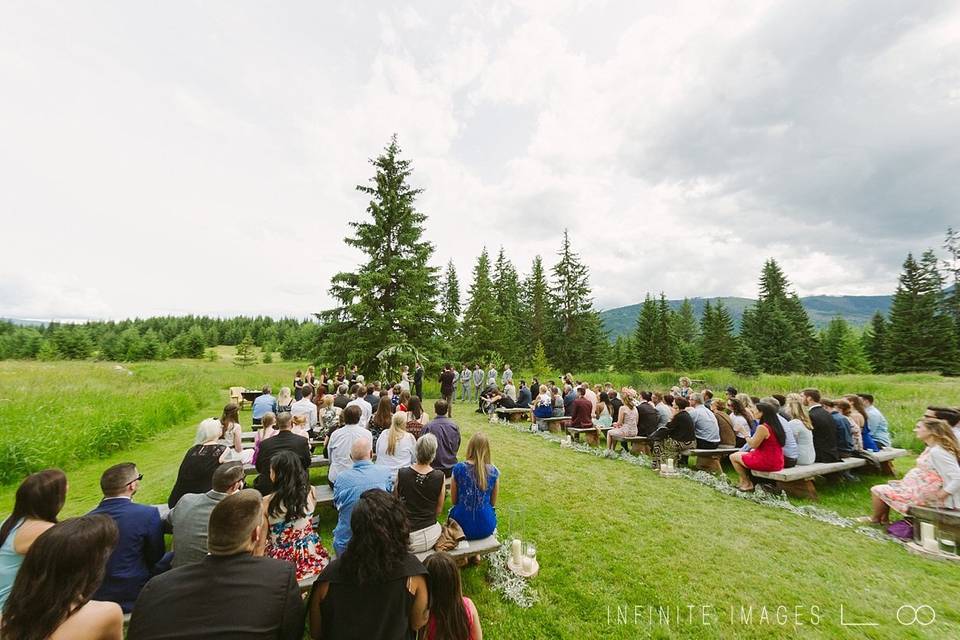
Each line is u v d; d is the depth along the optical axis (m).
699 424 7.35
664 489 5.95
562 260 40.00
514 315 43.22
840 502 5.62
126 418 9.37
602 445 9.30
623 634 2.91
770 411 5.71
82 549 1.54
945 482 4.21
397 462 4.63
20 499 2.24
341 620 1.76
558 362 38.75
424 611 1.93
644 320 46.62
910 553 4.11
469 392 17.94
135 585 2.59
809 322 45.75
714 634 2.92
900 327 40.53
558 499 5.48
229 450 4.13
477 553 3.42
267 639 1.56
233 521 1.67
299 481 3.03
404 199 20.86
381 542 1.81
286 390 8.96
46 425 8.05
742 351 40.81
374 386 9.68
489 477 3.55
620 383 29.05
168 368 30.55
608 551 4.08
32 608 1.44
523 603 3.21
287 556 2.93
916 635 2.93
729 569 3.78
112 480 2.70
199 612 1.50
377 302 19.39
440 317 20.98
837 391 20.70
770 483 5.86
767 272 49.72
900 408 12.07
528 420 12.54
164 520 3.50
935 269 39.88
